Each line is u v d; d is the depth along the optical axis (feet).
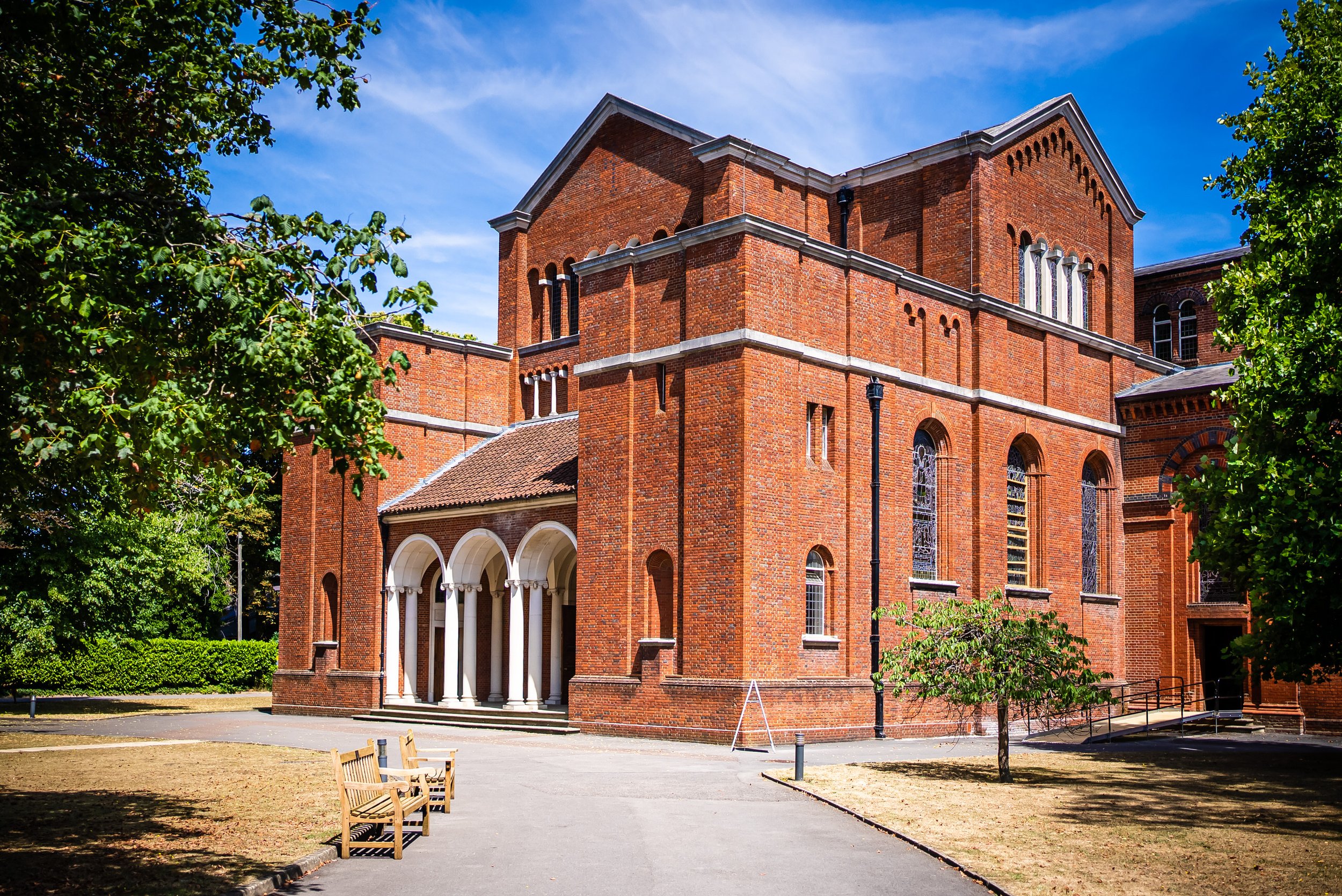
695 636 86.28
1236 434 75.46
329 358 38.73
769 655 84.84
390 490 117.91
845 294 94.63
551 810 52.90
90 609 125.08
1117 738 96.12
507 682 117.60
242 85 47.34
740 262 86.69
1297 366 67.51
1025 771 68.28
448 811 52.16
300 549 124.57
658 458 91.15
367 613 116.16
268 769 67.62
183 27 43.75
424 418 120.88
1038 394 112.27
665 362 91.56
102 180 43.93
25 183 41.27
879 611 68.13
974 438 104.83
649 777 64.59
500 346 132.67
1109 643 117.29
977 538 103.40
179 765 69.82
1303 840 44.98
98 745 83.97
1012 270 113.39
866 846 44.29
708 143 109.81
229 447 41.16
